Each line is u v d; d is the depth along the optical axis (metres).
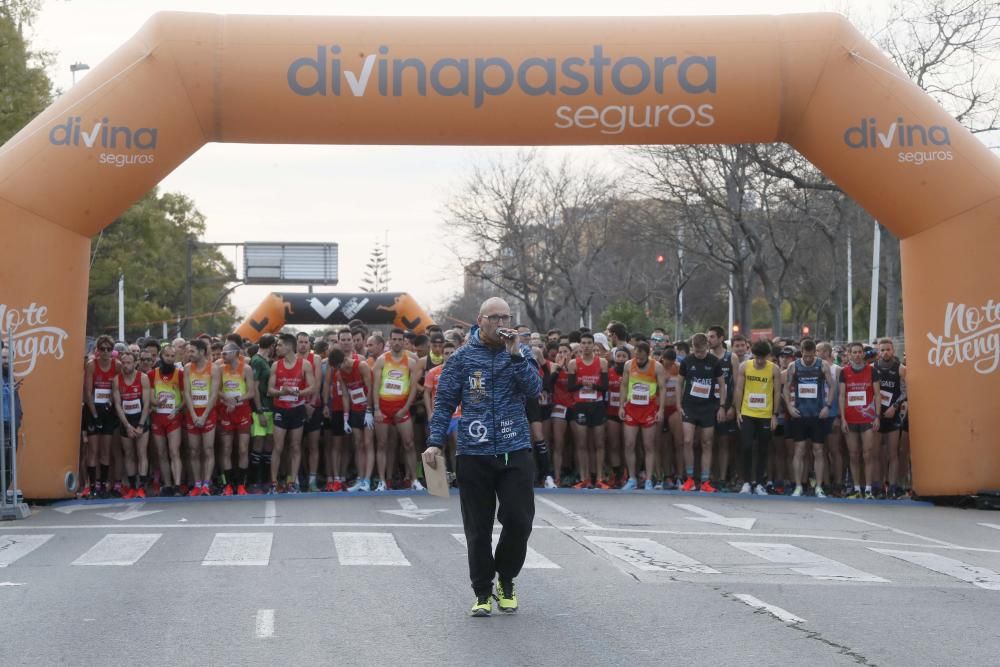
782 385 16.62
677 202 34.75
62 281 14.66
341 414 16.20
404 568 9.34
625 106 14.99
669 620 7.26
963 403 15.16
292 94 14.84
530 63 14.88
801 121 15.35
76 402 14.94
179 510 14.08
